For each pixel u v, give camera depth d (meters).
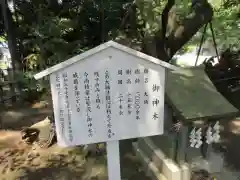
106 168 3.84
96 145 4.27
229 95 6.00
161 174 3.44
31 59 6.96
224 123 5.37
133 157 4.16
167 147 3.47
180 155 3.25
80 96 2.40
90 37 6.59
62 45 5.79
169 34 4.35
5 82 6.83
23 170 3.84
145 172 3.74
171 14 4.34
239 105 5.64
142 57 2.38
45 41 6.23
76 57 2.29
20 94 7.09
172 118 3.23
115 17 6.26
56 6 6.43
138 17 5.22
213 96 3.10
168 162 3.37
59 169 3.86
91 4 6.31
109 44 2.30
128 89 2.46
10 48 7.21
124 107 2.50
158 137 3.74
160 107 2.57
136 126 2.57
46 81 5.88
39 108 6.57
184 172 3.21
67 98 2.39
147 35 4.53
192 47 9.79
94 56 2.33
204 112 2.86
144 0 4.46
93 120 2.48
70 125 2.46
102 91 2.42
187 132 3.18
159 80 2.49
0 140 4.86
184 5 4.46
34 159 4.17
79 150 4.43
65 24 5.80
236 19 6.45
